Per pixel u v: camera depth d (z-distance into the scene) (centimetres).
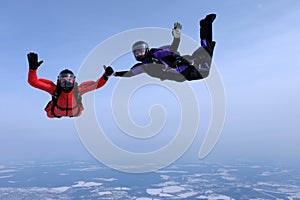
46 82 499
